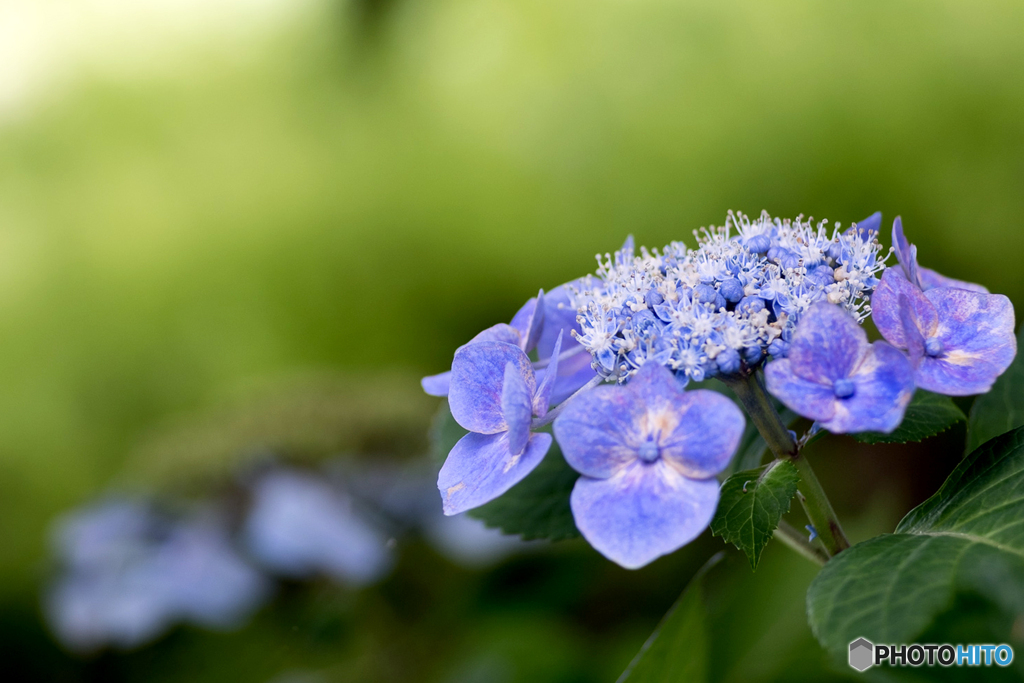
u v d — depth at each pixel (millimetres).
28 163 1701
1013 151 1294
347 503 813
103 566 837
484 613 847
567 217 1491
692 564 897
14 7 1805
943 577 472
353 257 1592
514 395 484
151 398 1589
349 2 1807
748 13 1465
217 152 1705
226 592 794
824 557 518
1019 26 1330
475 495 489
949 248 1299
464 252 1542
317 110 1734
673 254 523
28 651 1157
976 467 499
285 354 1590
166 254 1634
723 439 473
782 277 504
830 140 1366
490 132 1569
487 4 1663
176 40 1810
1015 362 539
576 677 785
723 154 1417
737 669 643
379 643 804
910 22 1373
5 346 1573
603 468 482
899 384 474
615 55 1519
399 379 993
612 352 500
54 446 1544
